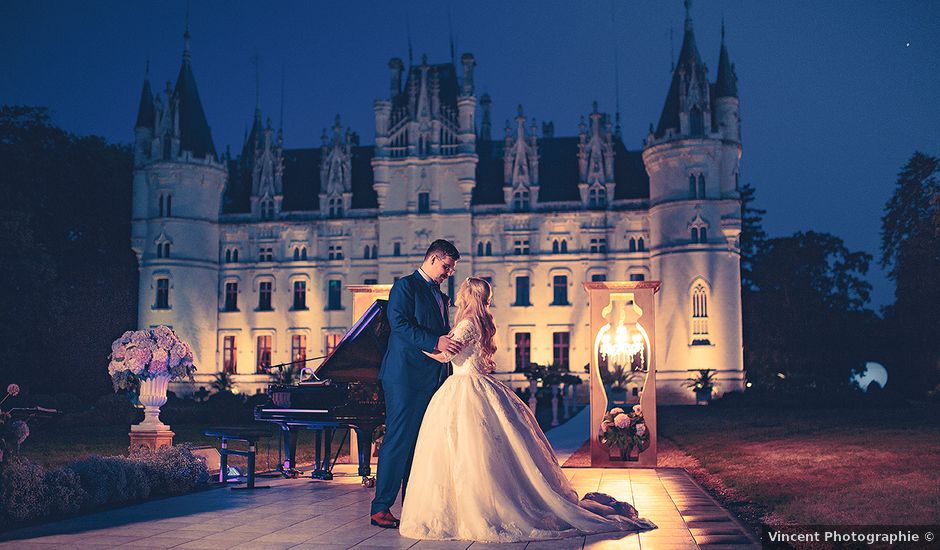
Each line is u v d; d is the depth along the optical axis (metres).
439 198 65.88
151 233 66.25
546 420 37.97
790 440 20.62
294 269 68.44
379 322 11.47
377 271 67.31
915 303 61.69
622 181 66.56
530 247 65.06
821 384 56.50
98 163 66.38
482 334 8.40
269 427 14.30
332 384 13.23
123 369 13.79
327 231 68.50
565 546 7.43
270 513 9.62
